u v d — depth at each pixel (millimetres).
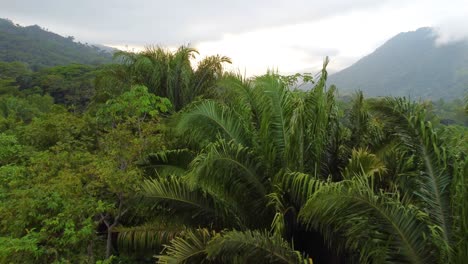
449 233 5250
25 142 11836
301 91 7879
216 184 6805
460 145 6211
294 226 6828
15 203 6723
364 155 6645
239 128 8055
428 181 5645
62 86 60844
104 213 8883
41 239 6395
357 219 4977
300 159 6961
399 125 6152
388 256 5035
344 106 8664
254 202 7234
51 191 6766
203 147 8312
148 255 8023
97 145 10820
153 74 15141
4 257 5949
